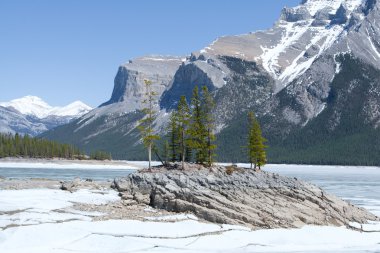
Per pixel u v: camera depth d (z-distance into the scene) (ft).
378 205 269.03
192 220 173.47
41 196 201.46
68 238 144.05
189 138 265.75
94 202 194.59
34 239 140.67
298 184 217.97
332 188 398.83
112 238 145.89
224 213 177.88
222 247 147.54
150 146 262.88
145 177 219.20
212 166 249.96
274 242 157.58
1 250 132.05
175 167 248.11
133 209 187.73
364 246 161.27
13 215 162.40
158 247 142.31
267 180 216.74
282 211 189.16
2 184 252.62
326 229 177.78
